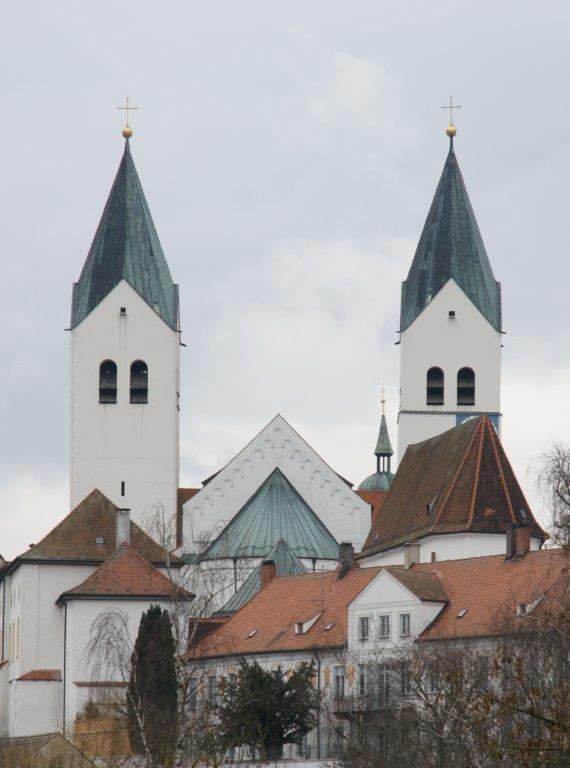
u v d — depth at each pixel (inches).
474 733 5684.1
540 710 5255.9
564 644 6072.8
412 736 7229.3
